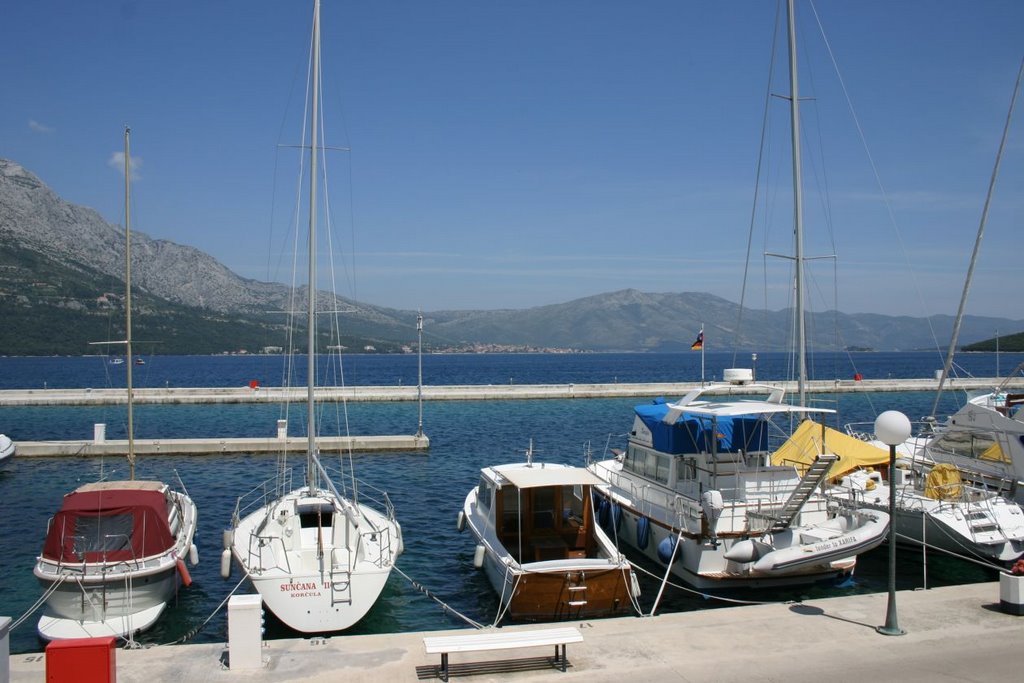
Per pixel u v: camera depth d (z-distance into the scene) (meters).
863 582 17.97
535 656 10.79
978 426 22.03
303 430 47.28
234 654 10.27
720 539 16.83
